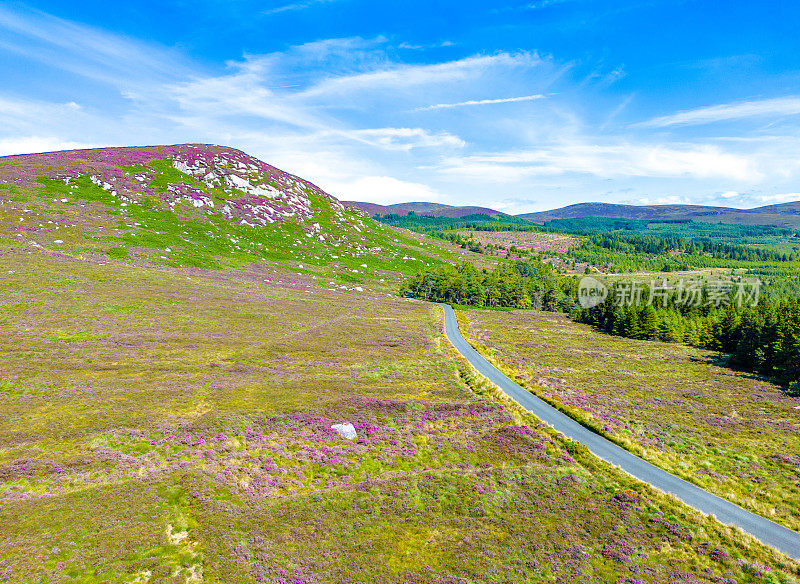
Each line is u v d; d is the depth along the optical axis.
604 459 38.12
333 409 44.19
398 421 43.34
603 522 27.34
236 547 22.62
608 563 23.69
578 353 92.25
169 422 37.75
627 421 49.44
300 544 23.72
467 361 72.50
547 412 50.38
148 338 62.84
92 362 51.06
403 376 59.50
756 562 24.05
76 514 23.73
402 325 99.75
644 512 28.61
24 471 28.09
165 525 23.81
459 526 26.50
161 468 30.47
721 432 47.75
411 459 36.22
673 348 104.69
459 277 167.50
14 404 38.12
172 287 93.69
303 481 31.83
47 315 64.62
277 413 41.88
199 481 28.55
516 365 74.88
